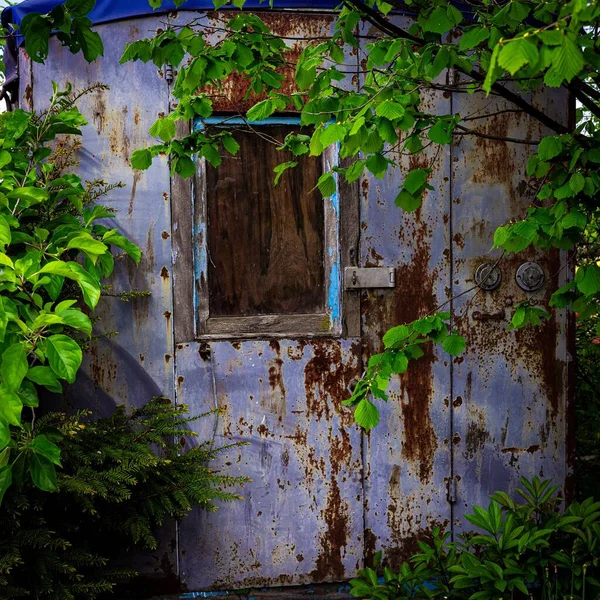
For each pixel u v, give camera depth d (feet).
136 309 9.34
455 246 9.77
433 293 9.75
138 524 7.83
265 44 7.13
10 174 6.87
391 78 6.39
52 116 8.04
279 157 9.59
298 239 9.67
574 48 3.92
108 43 9.24
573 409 10.14
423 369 9.76
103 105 9.27
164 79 9.28
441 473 9.86
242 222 9.57
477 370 9.86
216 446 9.45
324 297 9.72
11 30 9.43
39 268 5.69
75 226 6.58
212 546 9.50
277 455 9.55
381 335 9.68
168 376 9.39
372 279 9.55
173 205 9.36
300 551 9.65
